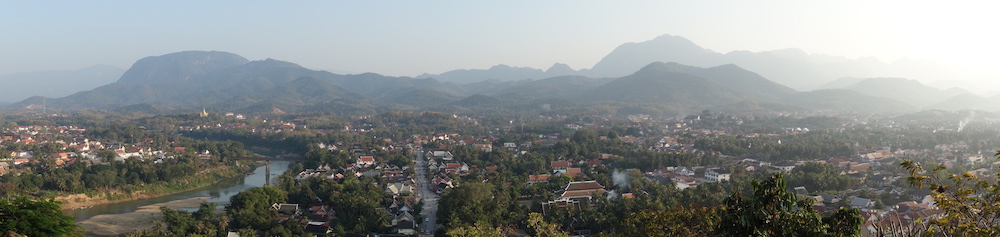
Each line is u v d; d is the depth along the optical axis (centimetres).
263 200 16412
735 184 17462
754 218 3597
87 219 17638
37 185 19988
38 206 5791
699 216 4991
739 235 3716
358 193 17225
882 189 18388
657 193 16188
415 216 16200
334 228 14625
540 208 15138
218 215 15575
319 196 18450
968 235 3344
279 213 16488
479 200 14650
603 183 19188
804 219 3619
